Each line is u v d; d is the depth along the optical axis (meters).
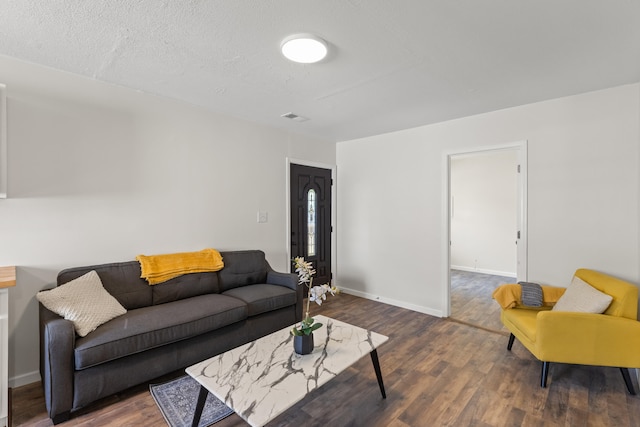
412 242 3.96
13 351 2.17
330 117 3.51
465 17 1.68
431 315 3.73
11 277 1.81
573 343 2.11
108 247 2.61
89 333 1.92
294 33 1.84
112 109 2.62
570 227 2.84
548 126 2.95
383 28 1.78
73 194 2.43
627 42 1.92
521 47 1.99
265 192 3.85
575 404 1.99
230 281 3.12
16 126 2.19
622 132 2.60
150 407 1.95
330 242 4.76
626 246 2.58
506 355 2.67
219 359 1.80
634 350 2.04
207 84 2.61
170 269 2.72
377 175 4.33
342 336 2.12
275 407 1.37
